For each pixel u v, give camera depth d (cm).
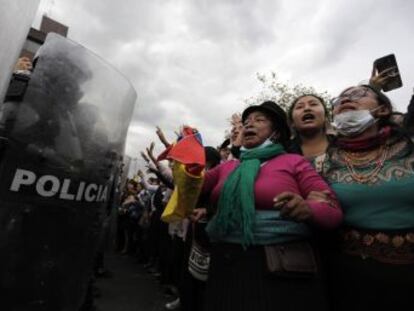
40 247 89
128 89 122
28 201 87
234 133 245
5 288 83
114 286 475
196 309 254
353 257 143
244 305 132
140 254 714
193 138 155
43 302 90
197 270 230
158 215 512
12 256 84
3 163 84
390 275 132
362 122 152
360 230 142
